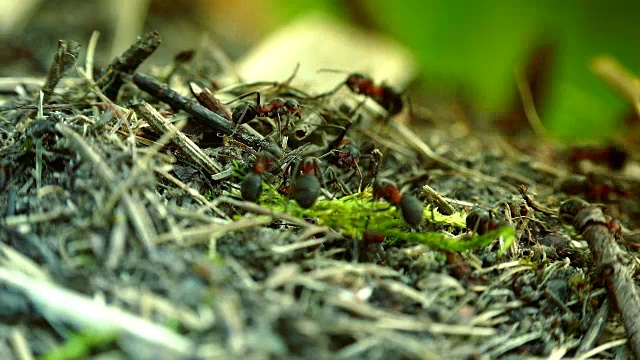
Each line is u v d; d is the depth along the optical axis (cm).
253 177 17
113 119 18
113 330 15
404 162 20
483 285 17
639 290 17
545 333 16
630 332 17
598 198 20
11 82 20
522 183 20
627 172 22
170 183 17
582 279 17
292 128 19
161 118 18
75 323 15
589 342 17
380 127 21
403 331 16
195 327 15
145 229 16
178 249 16
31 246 16
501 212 18
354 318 16
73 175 16
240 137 18
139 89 19
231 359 15
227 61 22
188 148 18
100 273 15
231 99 20
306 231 17
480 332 16
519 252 17
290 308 15
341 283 16
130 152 17
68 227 16
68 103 19
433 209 18
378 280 16
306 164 17
